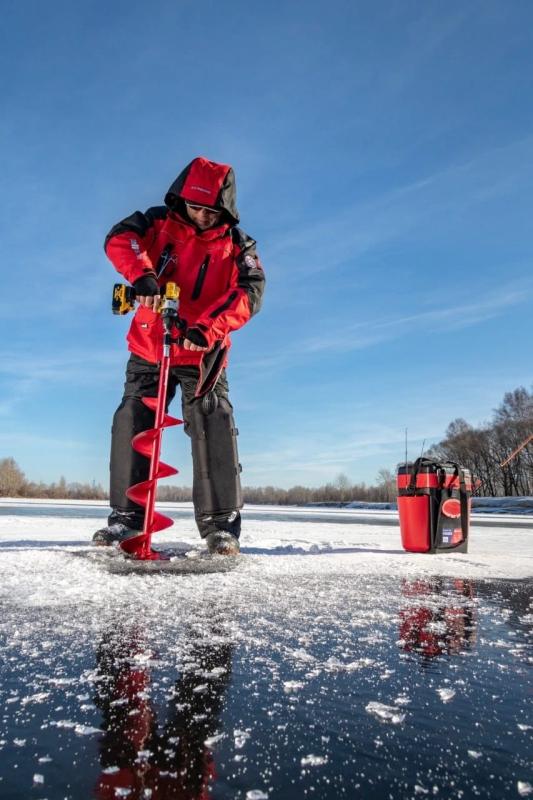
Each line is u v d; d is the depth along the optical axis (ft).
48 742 2.60
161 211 10.51
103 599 6.04
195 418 10.18
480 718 2.99
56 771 2.32
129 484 10.38
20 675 3.59
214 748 2.57
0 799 2.08
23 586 6.67
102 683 3.45
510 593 7.37
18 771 2.32
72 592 6.36
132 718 2.91
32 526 20.51
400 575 8.72
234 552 10.00
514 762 2.48
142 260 9.59
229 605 5.92
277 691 3.37
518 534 24.62
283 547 13.03
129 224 9.95
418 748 2.60
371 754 2.53
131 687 3.39
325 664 3.95
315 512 60.54
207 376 9.45
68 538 14.15
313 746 2.60
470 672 3.84
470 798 2.15
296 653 4.21
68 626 4.88
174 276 10.32
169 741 2.63
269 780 2.27
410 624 5.32
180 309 10.38
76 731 2.73
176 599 6.15
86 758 2.45
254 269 10.25
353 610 5.90
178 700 3.18
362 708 3.11
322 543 14.62
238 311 9.61
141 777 2.28
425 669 3.90
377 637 4.80
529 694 3.40
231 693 3.32
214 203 9.80
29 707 3.04
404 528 12.81
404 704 3.18
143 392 10.39
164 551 10.47
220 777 2.29
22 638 4.48
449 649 4.46
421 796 2.16
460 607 6.27
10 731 2.72
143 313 10.13
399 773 2.35
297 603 6.17
